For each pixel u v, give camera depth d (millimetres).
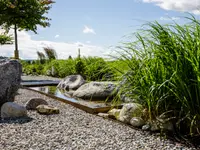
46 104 5480
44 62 20031
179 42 3617
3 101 5078
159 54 3688
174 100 3670
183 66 3551
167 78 3627
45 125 4141
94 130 3928
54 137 3564
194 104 3480
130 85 4172
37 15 21406
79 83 8586
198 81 3332
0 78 4961
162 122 3723
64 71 13844
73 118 4648
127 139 3531
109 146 3262
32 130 3861
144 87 3822
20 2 20844
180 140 3486
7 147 3195
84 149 3156
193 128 3494
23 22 21344
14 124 4156
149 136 3660
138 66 4004
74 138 3535
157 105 3588
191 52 3443
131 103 4469
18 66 5312
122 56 4137
